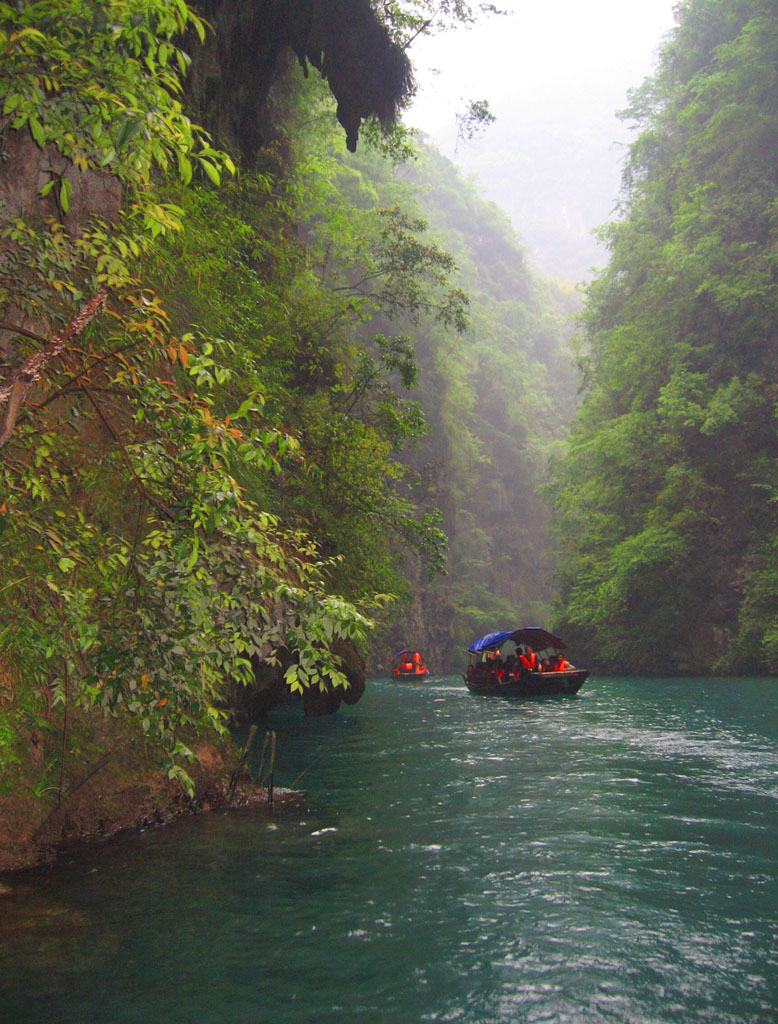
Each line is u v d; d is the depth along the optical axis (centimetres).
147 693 390
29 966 338
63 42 314
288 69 2442
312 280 2181
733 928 391
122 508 575
